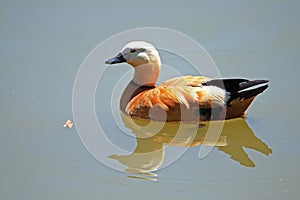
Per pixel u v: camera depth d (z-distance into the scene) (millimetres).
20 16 19047
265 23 18703
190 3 19812
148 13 19203
